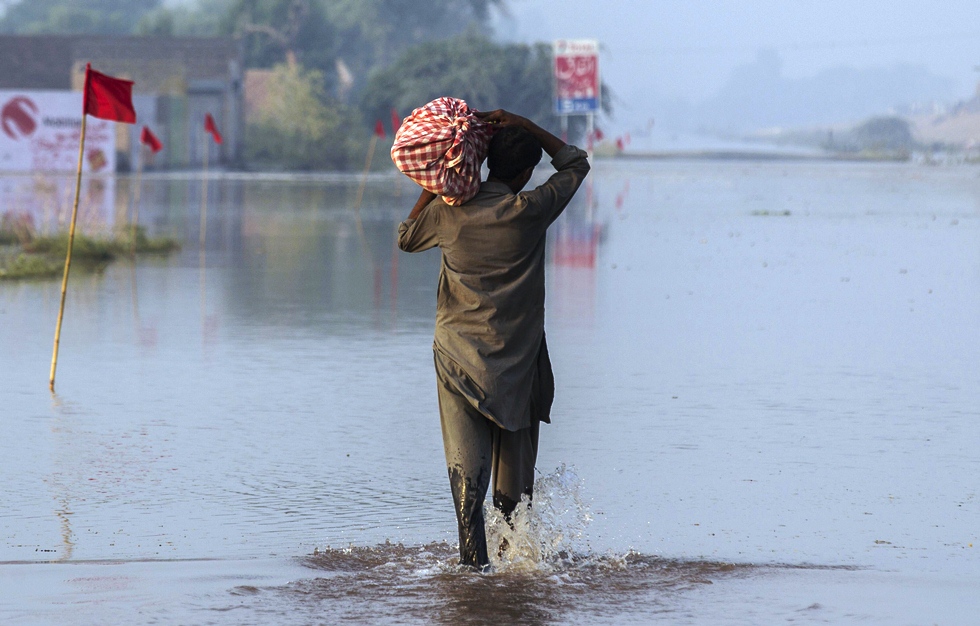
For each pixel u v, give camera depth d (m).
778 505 19.05
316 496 19.69
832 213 98.38
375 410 26.44
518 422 15.22
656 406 26.77
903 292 48.09
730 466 21.56
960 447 23.06
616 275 53.81
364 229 80.94
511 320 15.17
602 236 75.56
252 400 27.45
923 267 57.47
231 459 22.16
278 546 16.84
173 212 95.38
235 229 80.06
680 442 23.41
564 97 198.88
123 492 19.94
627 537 17.22
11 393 28.08
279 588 14.26
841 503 19.20
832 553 16.47
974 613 13.33
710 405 26.91
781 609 13.45
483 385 14.96
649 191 136.50
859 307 43.59
